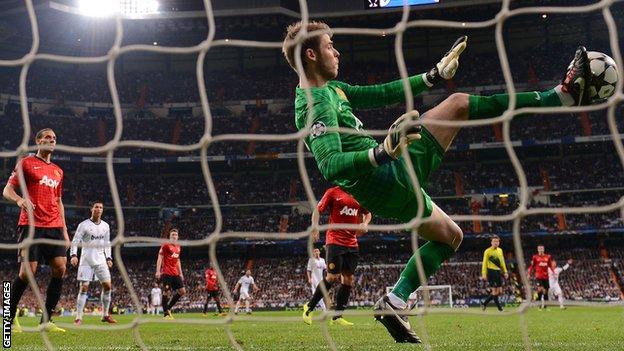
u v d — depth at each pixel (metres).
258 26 43.75
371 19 42.66
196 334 6.58
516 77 42.72
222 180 41.91
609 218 35.03
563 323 8.55
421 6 40.59
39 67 44.56
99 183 41.34
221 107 45.09
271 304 32.06
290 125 43.50
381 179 3.54
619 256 33.84
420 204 2.66
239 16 41.62
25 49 43.69
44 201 6.64
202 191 40.94
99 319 17.31
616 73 3.32
